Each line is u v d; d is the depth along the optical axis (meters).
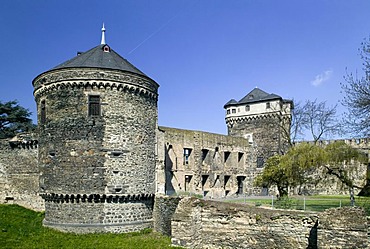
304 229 17.50
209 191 37.94
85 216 22.61
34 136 30.02
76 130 23.19
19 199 30.50
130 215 23.72
